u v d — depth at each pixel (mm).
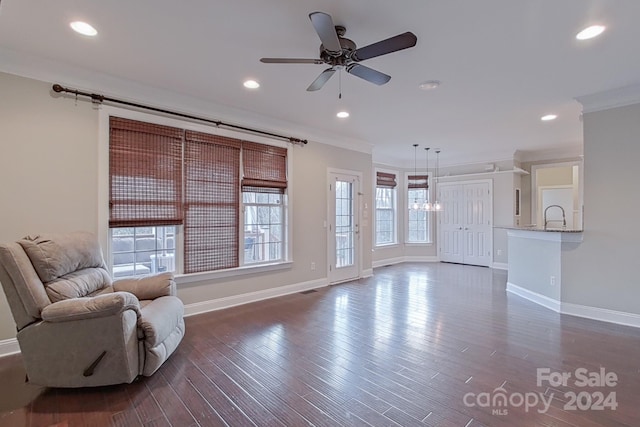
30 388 2324
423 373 2527
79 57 2865
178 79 3320
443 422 1940
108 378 2254
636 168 3545
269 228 4852
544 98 3836
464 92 3656
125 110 3430
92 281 2705
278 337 3270
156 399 2191
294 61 2340
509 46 2652
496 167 7359
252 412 2053
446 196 8156
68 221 3094
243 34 2492
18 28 2402
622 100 3605
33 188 2930
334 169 5734
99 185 3258
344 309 4211
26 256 2297
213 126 4133
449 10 2174
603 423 1927
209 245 4109
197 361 2742
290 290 5035
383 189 8055
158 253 3777
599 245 3779
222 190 4234
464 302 4523
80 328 2227
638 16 2230
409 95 3746
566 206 8883
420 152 7371
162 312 2645
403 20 2291
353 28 2398
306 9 2168
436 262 8180
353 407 2100
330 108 4234
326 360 2760
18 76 2861
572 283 3971
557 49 2699
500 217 7320
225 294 4285
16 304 2244
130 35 2500
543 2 2084
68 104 3100
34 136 2936
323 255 5555
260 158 4641
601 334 3311
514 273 5074
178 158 3822
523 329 3467
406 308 4246
